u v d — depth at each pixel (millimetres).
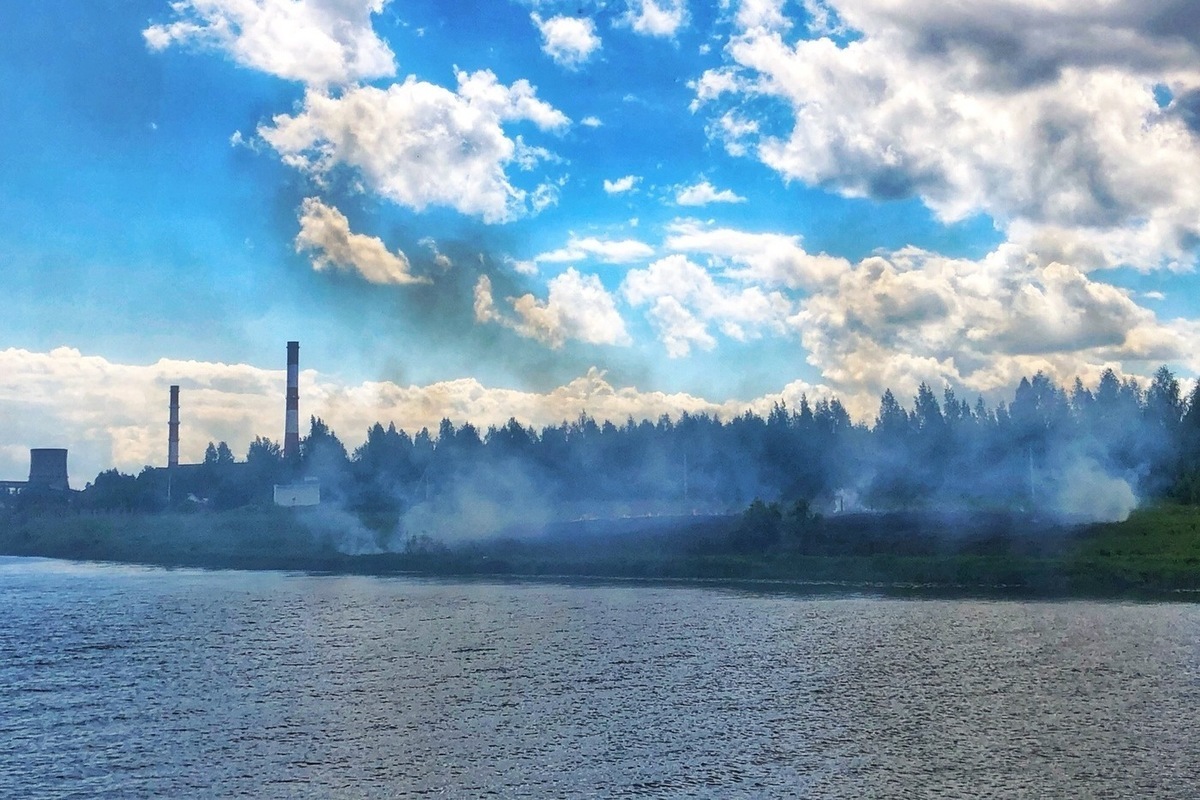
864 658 77625
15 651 87938
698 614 102312
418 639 89938
